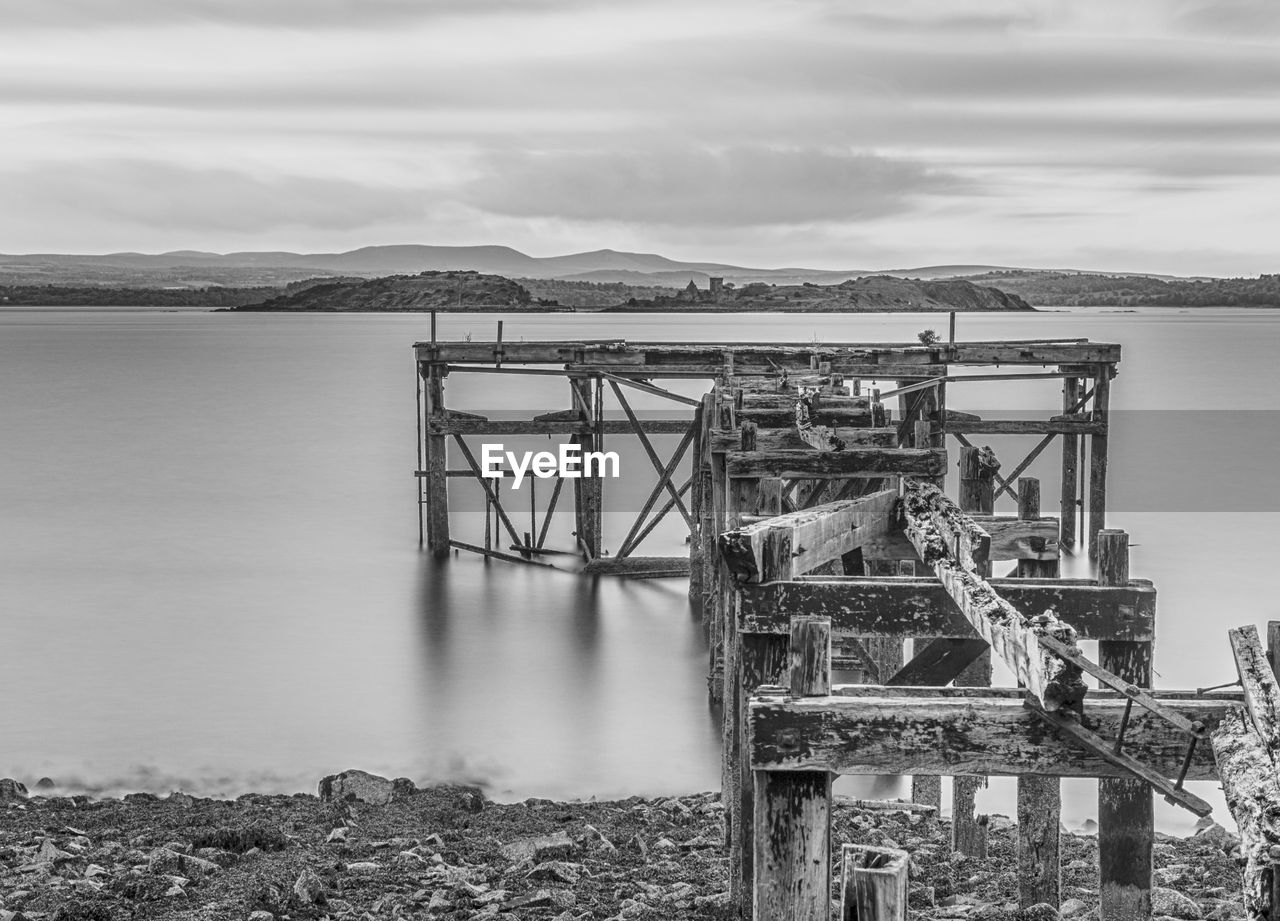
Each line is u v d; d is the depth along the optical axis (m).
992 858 13.23
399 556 35.34
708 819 15.30
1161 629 26.52
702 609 29.44
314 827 14.66
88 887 11.84
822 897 6.49
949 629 8.12
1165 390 89.12
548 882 12.35
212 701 22.61
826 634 6.57
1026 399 89.50
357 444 59.97
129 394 86.88
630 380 32.38
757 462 12.56
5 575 33.12
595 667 24.88
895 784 18.27
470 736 20.77
